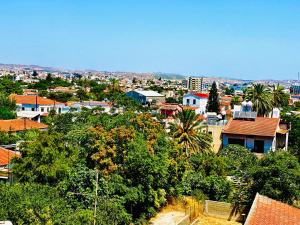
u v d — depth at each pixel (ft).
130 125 110.83
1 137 170.40
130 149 100.27
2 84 443.32
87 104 349.20
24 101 324.39
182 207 116.26
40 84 550.36
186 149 161.07
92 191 92.99
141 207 105.50
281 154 118.42
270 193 107.65
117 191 96.58
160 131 117.29
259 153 165.68
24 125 211.82
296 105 465.88
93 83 641.40
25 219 77.00
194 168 137.49
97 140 100.89
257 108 238.89
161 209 114.21
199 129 173.88
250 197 114.42
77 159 101.09
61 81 634.84
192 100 415.64
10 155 126.41
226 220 116.37
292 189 106.73
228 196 122.93
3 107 289.33
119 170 99.50
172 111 359.66
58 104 339.57
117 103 388.16
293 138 195.00
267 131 167.12
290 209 87.81
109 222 85.15
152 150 105.40
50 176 96.48
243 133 167.63
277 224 78.13
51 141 101.60
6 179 108.68
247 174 116.57
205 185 125.18
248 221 78.23
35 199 79.97
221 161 137.08
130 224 96.99
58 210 80.59
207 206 119.75
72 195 91.50
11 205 77.77
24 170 98.78
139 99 512.22
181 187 121.29
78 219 79.77
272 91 284.61
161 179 107.34
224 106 394.11
